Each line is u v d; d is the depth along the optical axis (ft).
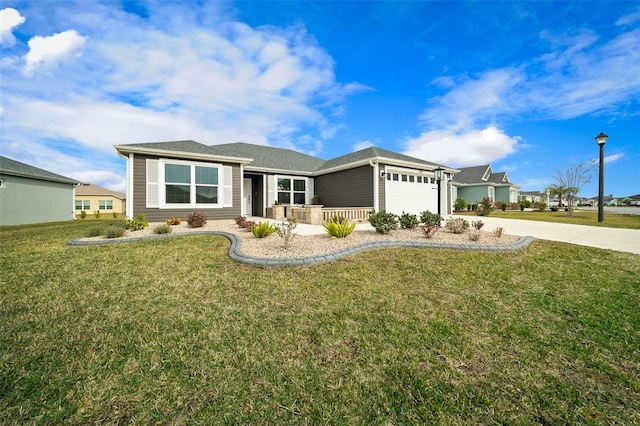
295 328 8.06
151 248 17.83
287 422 4.87
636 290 11.12
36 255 16.14
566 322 8.57
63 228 32.22
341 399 5.38
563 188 68.69
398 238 20.89
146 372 6.11
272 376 5.99
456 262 14.97
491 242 19.74
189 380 5.86
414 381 5.88
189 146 35.73
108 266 13.99
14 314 8.86
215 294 10.55
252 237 21.49
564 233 25.67
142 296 10.36
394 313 9.07
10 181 43.16
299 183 50.90
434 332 7.89
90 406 5.18
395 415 5.04
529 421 4.91
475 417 5.00
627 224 34.09
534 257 16.16
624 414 5.07
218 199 36.17
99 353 6.81
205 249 17.54
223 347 7.08
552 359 6.71
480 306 9.69
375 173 38.50
